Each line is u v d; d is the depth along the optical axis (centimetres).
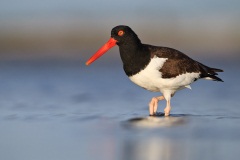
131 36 1346
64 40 3412
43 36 3419
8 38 3388
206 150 999
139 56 1341
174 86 1377
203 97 1777
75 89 1973
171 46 3409
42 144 1077
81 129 1215
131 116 1395
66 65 2677
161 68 1336
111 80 2198
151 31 3659
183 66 1372
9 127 1258
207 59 2845
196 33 3575
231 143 1055
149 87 1394
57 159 965
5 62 2777
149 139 1092
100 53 1406
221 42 3362
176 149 1011
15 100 1720
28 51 3116
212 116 1387
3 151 1027
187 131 1170
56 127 1248
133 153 987
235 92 1869
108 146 1042
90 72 2439
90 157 971
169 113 1403
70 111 1497
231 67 2530
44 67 2608
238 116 1387
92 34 3544
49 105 1617
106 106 1595
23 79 2228
